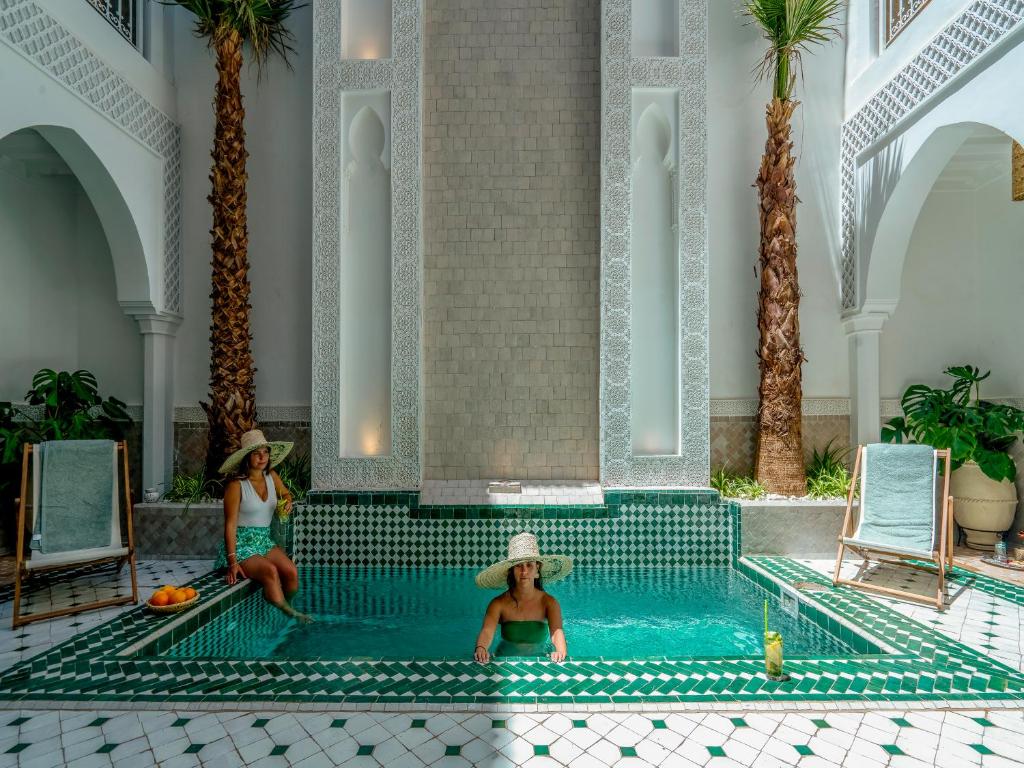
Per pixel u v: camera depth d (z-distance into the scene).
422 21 5.46
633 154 5.38
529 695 2.54
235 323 5.36
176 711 2.45
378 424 5.38
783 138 5.30
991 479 5.07
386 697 2.53
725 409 5.83
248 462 4.18
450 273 5.74
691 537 5.06
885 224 5.30
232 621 3.78
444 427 5.70
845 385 5.93
